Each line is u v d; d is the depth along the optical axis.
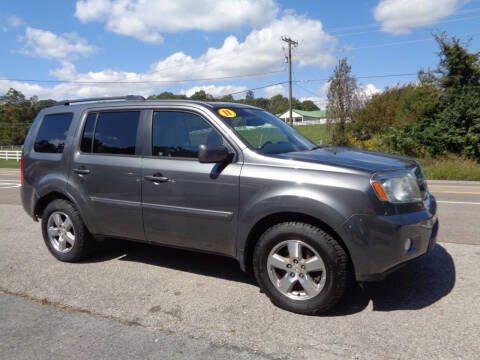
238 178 3.38
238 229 3.41
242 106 4.28
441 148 18.77
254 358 2.53
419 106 20.48
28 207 4.95
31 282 3.95
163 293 3.62
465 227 5.99
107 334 2.88
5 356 2.62
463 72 19.83
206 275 4.10
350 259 3.08
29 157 4.92
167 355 2.58
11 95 96.81
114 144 4.21
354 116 30.83
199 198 3.58
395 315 3.09
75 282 3.94
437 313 3.10
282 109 115.12
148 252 4.95
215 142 3.63
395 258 2.97
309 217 3.18
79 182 4.36
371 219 2.93
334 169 3.12
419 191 3.25
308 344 2.68
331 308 3.16
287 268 3.20
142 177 3.91
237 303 3.39
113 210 4.13
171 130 3.89
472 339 2.70
